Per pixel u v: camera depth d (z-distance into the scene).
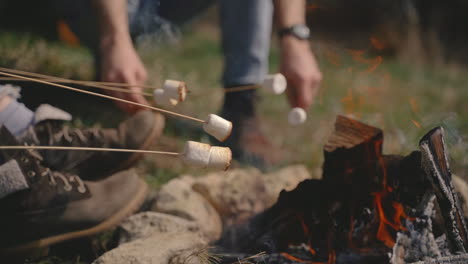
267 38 3.19
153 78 4.45
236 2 3.07
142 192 1.86
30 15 6.56
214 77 5.40
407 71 7.65
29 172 1.58
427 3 9.77
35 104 3.06
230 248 1.77
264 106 4.50
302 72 2.28
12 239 1.57
